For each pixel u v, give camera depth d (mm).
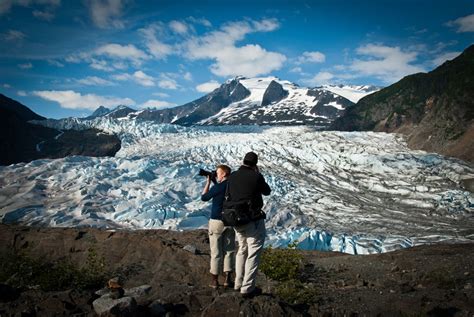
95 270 7887
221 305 5246
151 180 55312
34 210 41938
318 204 54625
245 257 5570
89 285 7547
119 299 5102
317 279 8367
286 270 7961
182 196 48750
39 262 8484
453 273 7582
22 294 5547
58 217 39719
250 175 5301
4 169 58156
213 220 6312
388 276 8266
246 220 5203
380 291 6406
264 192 5422
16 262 8234
